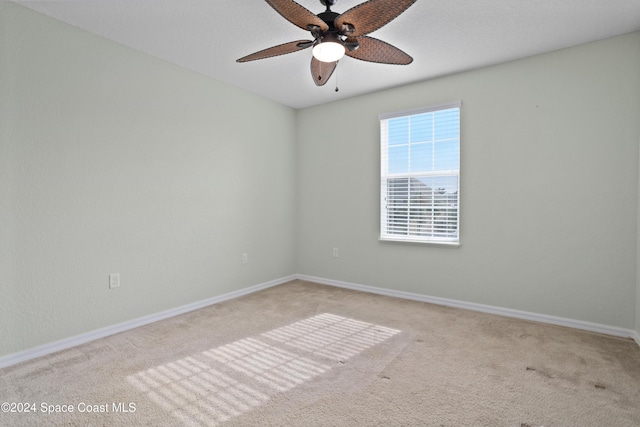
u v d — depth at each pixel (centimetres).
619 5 219
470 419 164
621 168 262
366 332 274
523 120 300
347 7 219
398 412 170
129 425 160
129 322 282
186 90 324
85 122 254
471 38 263
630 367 213
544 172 292
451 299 343
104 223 266
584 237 277
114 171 272
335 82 359
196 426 159
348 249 417
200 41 270
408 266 370
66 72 242
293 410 172
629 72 258
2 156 214
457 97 333
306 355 234
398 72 330
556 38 264
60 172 241
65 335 245
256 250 405
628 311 261
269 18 237
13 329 220
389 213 386
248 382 198
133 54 282
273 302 358
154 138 299
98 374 207
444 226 349
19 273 222
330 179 430
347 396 184
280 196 438
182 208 323
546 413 168
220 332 275
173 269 316
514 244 308
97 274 262
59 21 238
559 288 288
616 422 161
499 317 309
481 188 322
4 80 214
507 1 214
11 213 219
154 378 203
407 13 228
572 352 235
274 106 427
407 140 371
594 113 271
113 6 221
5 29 214
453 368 214
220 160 359
